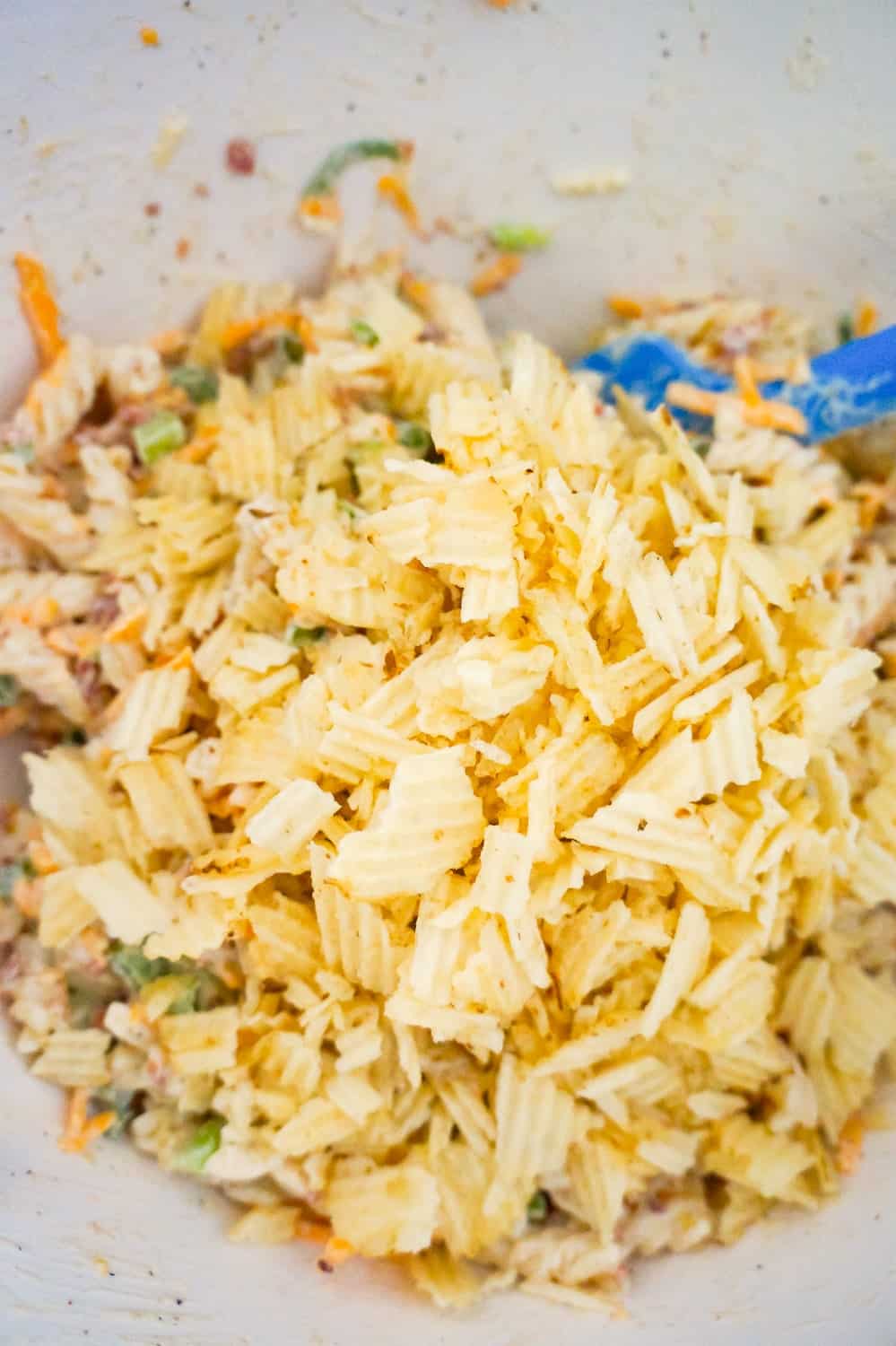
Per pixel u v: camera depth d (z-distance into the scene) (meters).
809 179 0.34
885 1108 0.32
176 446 0.34
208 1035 0.31
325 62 0.33
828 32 0.33
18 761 0.33
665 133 0.34
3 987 0.31
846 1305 0.30
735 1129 0.32
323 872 0.30
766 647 0.31
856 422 0.33
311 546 0.31
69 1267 0.29
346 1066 0.30
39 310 0.32
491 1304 0.31
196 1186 0.31
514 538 0.30
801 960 0.32
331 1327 0.30
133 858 0.31
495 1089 0.31
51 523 0.33
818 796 0.31
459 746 0.30
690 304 0.36
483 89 0.34
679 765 0.30
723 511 0.32
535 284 0.36
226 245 0.34
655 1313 0.31
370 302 0.34
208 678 0.32
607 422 0.33
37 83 0.31
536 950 0.30
